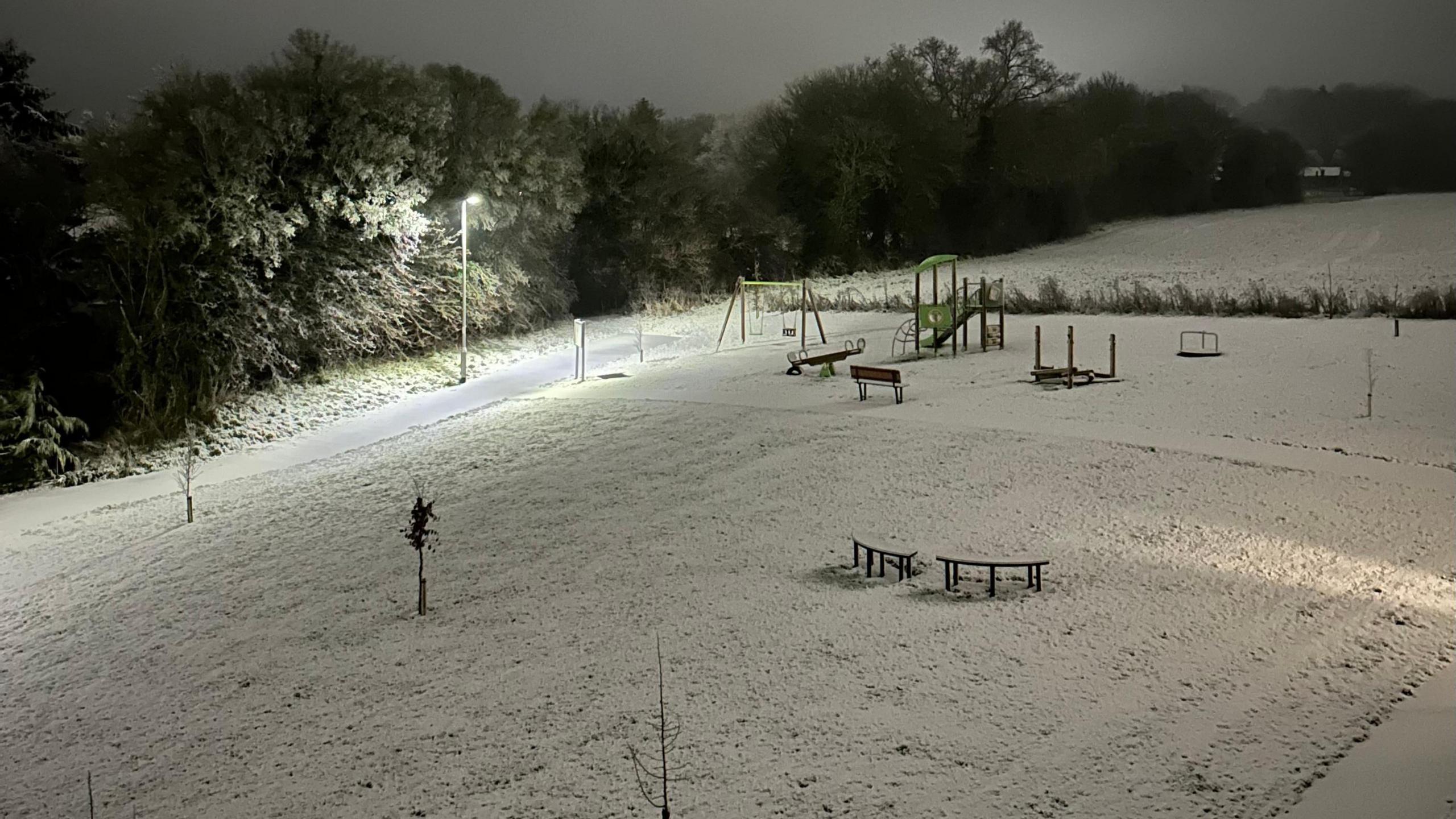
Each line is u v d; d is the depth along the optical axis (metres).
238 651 12.30
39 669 12.96
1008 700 8.48
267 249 30.50
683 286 52.72
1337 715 7.86
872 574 12.06
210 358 29.20
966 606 10.73
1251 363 23.67
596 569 13.42
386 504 18.77
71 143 30.92
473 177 39.53
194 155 30.50
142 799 8.73
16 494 24.50
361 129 33.59
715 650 10.16
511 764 8.27
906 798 7.14
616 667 10.01
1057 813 6.80
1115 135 88.81
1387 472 15.00
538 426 23.56
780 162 66.62
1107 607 10.39
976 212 71.50
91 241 30.48
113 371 28.91
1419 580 10.75
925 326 27.88
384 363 34.81
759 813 7.11
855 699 8.74
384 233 34.53
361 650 11.61
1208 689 8.43
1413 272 43.06
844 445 18.55
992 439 18.08
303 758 8.97
